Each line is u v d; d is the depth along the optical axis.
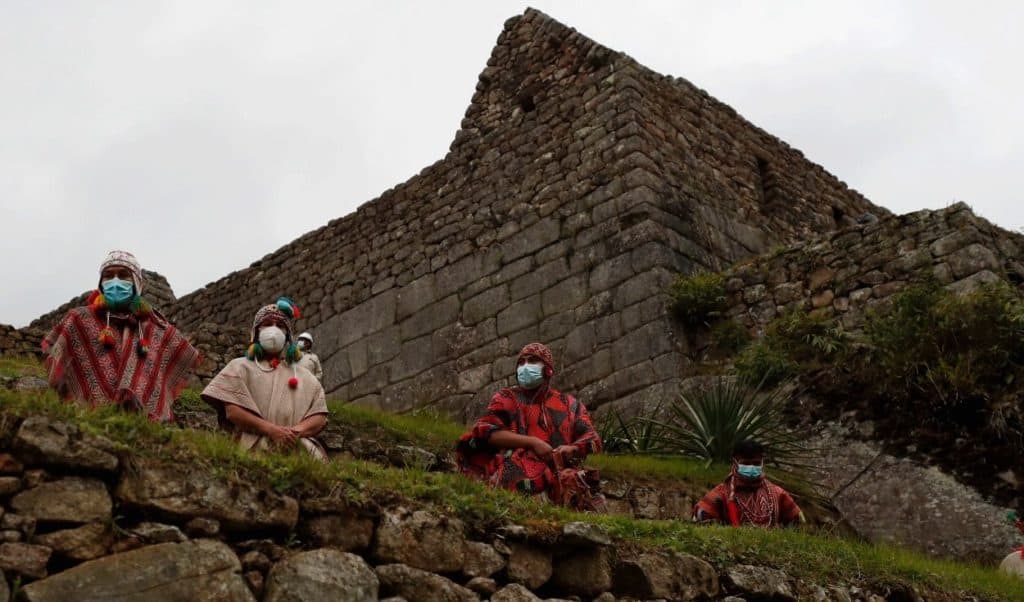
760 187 17.19
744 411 11.74
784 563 6.64
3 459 4.27
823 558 6.95
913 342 11.55
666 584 5.83
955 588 7.52
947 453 10.85
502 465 6.98
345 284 18.52
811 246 13.41
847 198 18.95
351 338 17.91
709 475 11.02
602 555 5.70
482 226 16.70
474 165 17.39
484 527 5.38
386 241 18.16
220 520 4.60
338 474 5.12
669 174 15.42
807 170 18.25
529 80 17.34
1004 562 9.11
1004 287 11.37
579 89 16.44
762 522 7.99
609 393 13.96
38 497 4.25
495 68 18.00
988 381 10.98
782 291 13.35
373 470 5.58
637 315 14.12
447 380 16.14
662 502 10.30
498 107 17.62
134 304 6.53
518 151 16.83
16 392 4.86
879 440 11.30
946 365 11.08
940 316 11.46
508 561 5.34
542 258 15.62
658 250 14.42
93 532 4.29
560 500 6.80
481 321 16.06
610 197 15.17
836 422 11.68
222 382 6.34
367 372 17.38
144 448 4.59
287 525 4.76
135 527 4.41
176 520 4.51
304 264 19.53
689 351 13.74
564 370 14.62
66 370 6.26
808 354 12.58
